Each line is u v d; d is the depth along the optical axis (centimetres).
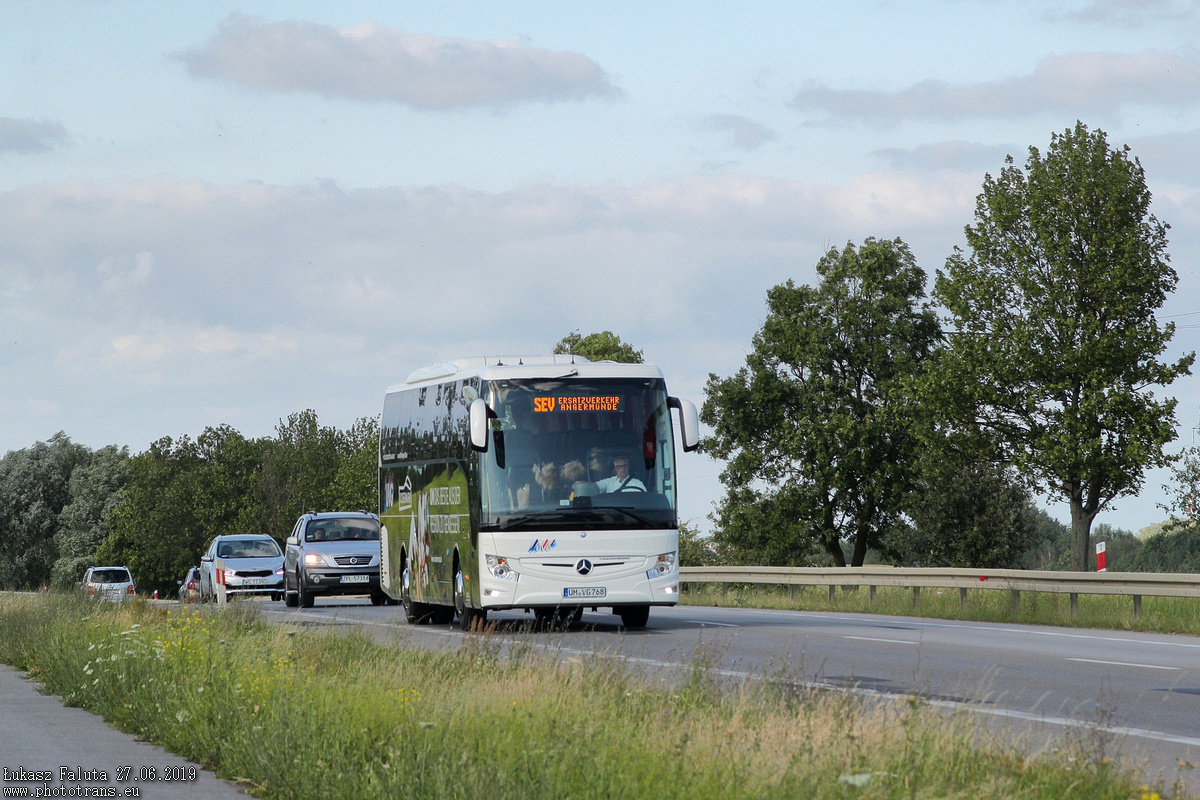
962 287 5847
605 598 2827
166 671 1758
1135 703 1708
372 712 1325
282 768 1160
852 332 7544
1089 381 5388
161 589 16200
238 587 5128
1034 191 5631
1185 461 5388
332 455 13800
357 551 4653
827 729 1155
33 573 17638
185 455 16425
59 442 18325
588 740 1126
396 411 3691
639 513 2856
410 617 3459
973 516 6862
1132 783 1060
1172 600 3453
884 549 7625
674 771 1014
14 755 1363
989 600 3797
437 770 1034
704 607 4256
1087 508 5622
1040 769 1070
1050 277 5631
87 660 1952
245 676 1655
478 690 1430
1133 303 5422
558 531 2825
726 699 1436
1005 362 5575
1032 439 5700
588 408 2888
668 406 2933
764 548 7575
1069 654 2369
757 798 948
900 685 1862
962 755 1090
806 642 2619
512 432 2858
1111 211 5481
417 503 3388
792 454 7438
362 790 1044
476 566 2842
